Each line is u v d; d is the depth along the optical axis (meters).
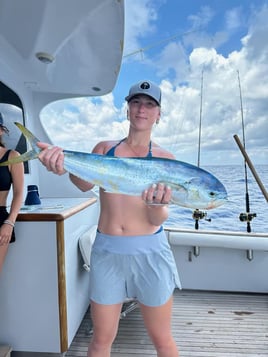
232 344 1.66
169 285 1.03
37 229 1.38
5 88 1.93
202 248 2.42
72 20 1.29
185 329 1.82
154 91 0.95
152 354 1.55
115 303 1.02
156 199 0.81
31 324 1.41
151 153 1.00
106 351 1.05
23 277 1.40
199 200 0.81
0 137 1.41
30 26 1.37
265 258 2.36
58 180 2.59
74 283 1.60
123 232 0.99
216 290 2.41
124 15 1.25
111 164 0.84
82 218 1.85
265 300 2.25
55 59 1.76
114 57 1.69
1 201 1.32
